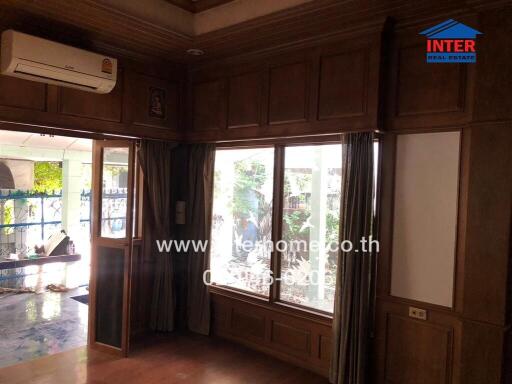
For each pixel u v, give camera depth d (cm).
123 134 387
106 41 359
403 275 303
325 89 330
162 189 430
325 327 347
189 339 422
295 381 338
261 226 401
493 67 255
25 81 320
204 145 435
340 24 311
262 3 317
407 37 299
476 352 259
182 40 355
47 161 750
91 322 397
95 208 397
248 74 386
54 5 291
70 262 650
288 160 383
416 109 294
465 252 265
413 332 296
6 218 692
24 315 491
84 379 334
